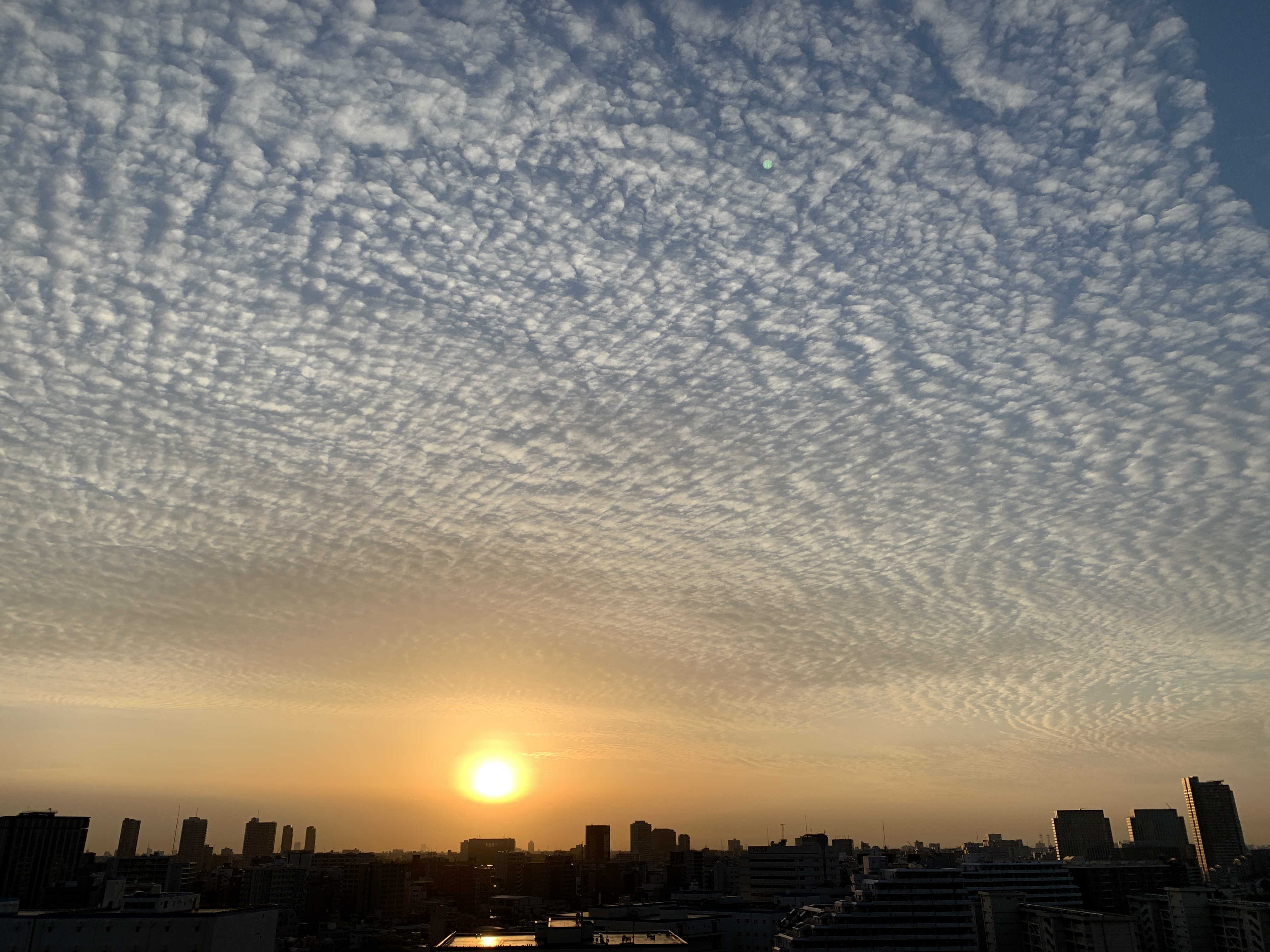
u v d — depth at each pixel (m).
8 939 152.00
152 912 157.75
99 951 152.50
